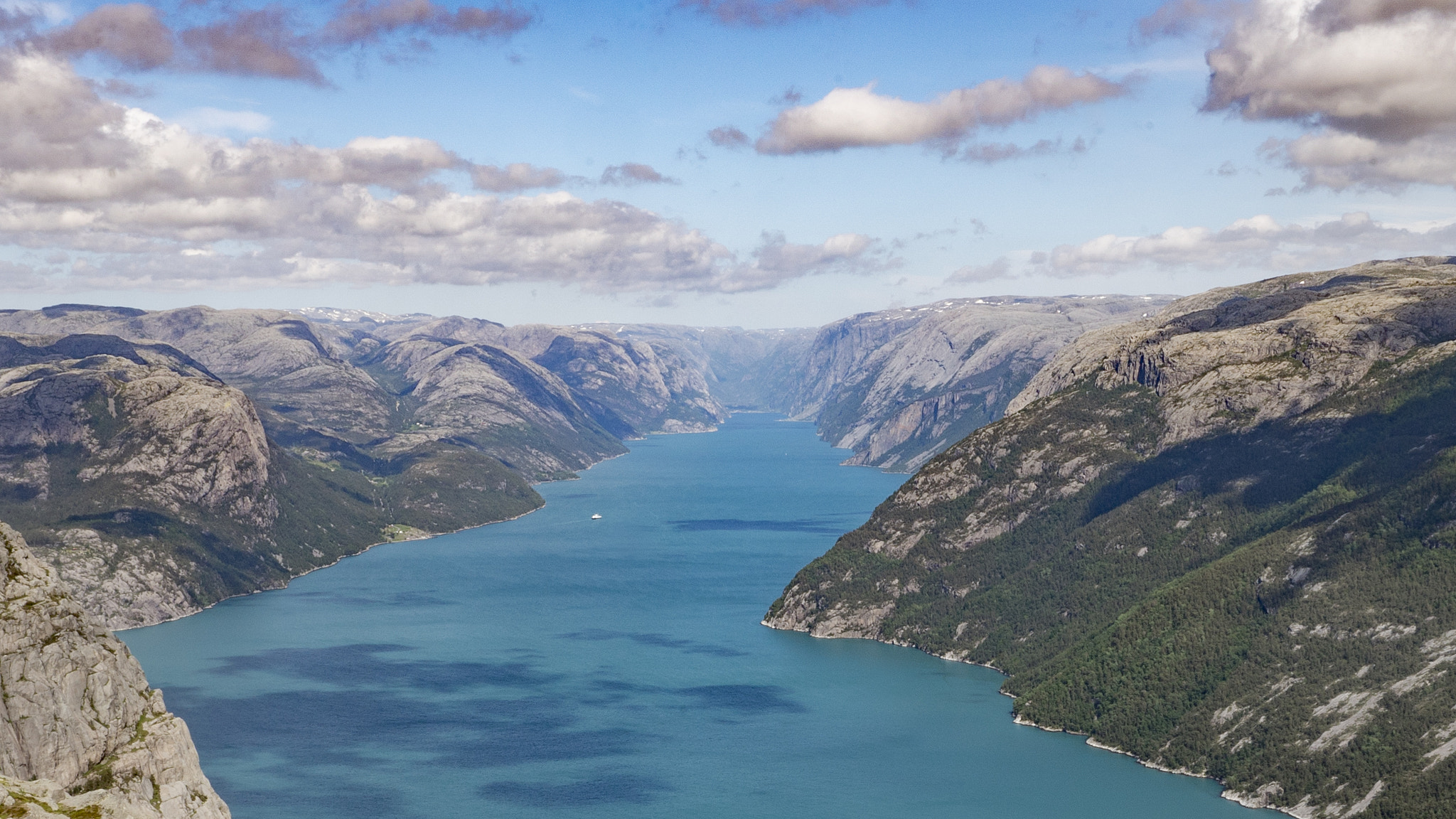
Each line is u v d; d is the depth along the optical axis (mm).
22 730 165000
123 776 170125
